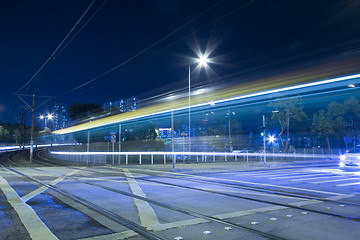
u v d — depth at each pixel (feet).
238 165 90.63
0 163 121.80
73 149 165.89
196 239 17.61
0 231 19.02
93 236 18.20
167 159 114.42
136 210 25.35
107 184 42.68
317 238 17.89
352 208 26.27
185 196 32.27
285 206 26.96
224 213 24.21
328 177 53.31
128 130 183.93
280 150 159.53
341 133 179.01
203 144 127.34
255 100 123.44
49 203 28.32
